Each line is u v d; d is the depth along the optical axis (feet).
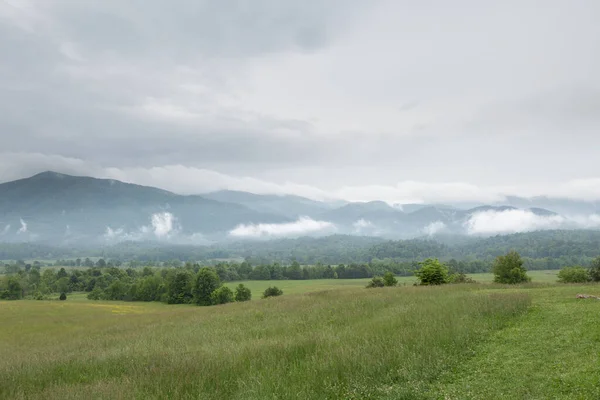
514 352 37.88
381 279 230.89
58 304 253.24
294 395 29.76
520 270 144.97
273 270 483.51
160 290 321.32
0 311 204.54
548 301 65.26
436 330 46.65
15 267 629.92
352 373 34.32
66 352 61.36
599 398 25.79
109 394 31.96
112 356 50.31
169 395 32.35
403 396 29.14
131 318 133.39
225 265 505.66
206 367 38.93
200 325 81.05
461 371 34.53
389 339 44.34
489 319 52.26
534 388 28.68
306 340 48.01
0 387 38.40
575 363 32.63
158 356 46.65
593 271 160.56
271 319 78.23
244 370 37.83
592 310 52.01
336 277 483.92
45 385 39.52
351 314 71.56
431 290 102.27
